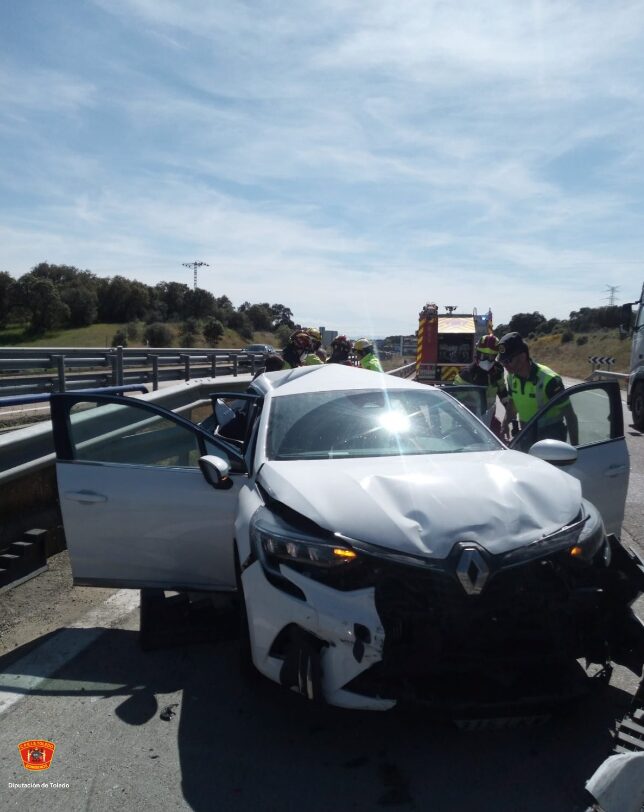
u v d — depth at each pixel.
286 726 3.50
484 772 3.10
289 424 4.52
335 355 9.30
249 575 3.51
